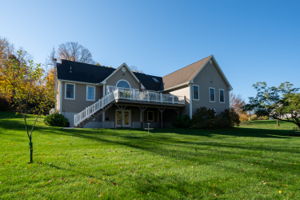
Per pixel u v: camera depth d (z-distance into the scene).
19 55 6.17
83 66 19.89
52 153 6.21
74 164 4.97
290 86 16.55
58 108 17.31
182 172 4.50
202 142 9.66
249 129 19.02
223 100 22.91
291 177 4.27
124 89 18.69
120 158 5.77
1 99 21.86
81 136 10.07
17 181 3.69
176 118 19.66
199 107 20.42
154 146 8.07
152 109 22.23
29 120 15.73
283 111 16.45
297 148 8.08
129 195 3.18
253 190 3.51
